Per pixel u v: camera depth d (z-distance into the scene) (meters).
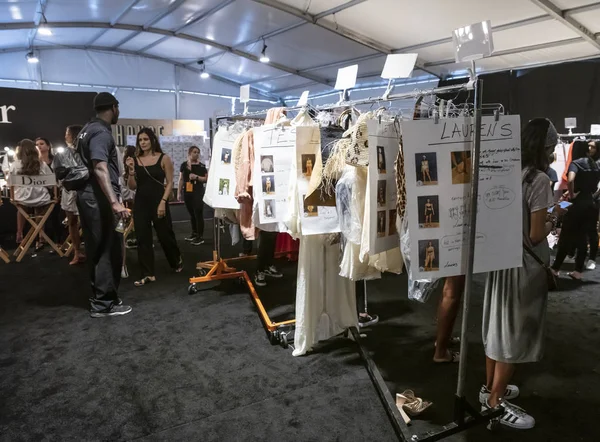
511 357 1.86
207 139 8.69
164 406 2.14
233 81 12.37
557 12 5.33
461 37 1.61
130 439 1.90
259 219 2.57
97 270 3.25
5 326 3.11
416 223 1.60
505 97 7.47
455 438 1.91
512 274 1.83
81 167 3.09
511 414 1.97
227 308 3.46
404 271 4.46
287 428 1.97
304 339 2.63
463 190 1.63
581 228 4.09
